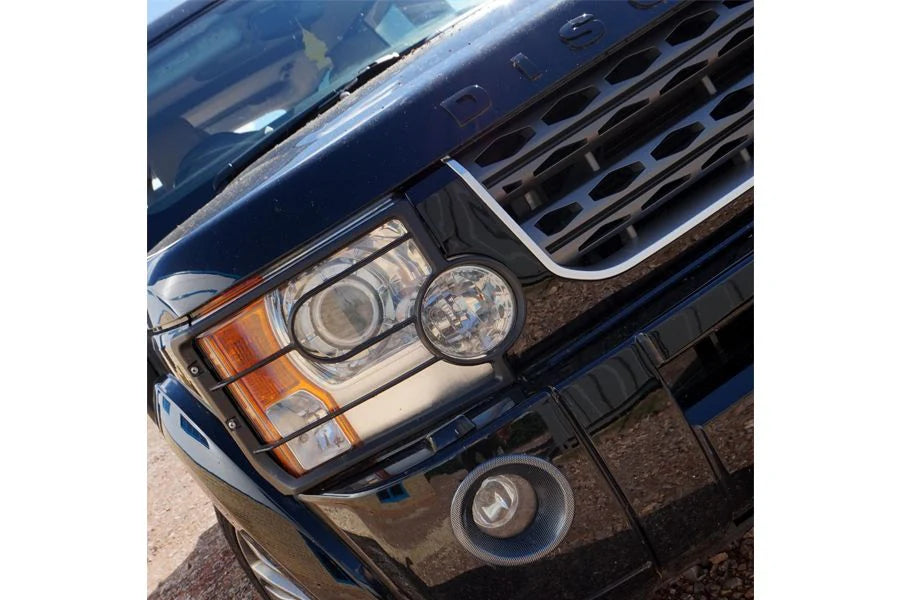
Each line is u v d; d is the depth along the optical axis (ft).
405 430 4.71
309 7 8.70
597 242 4.93
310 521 4.99
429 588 4.88
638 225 5.10
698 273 4.84
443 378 4.67
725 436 4.80
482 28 5.68
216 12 8.82
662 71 5.09
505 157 4.83
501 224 4.65
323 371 4.63
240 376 4.66
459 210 4.61
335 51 8.54
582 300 4.75
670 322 4.70
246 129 8.42
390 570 4.88
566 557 4.85
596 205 4.94
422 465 4.65
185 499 11.36
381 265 4.55
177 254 4.86
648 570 5.09
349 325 4.55
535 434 4.64
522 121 4.89
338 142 4.84
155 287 4.89
